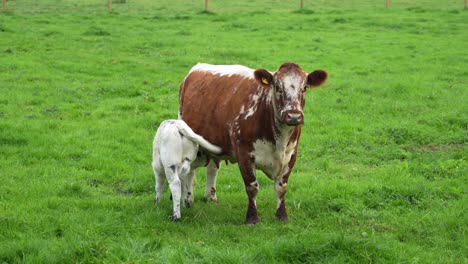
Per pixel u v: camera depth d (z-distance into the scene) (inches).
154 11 1322.6
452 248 287.4
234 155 331.3
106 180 398.3
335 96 642.2
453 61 820.0
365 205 350.0
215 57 810.8
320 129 526.3
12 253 262.5
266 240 284.4
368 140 497.0
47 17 1137.4
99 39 919.7
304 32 1013.8
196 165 340.2
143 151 463.2
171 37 947.3
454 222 315.3
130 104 591.2
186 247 269.3
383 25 1090.1
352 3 1496.1
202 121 341.7
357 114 582.2
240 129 314.0
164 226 305.7
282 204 322.7
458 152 456.1
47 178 390.3
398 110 591.8
